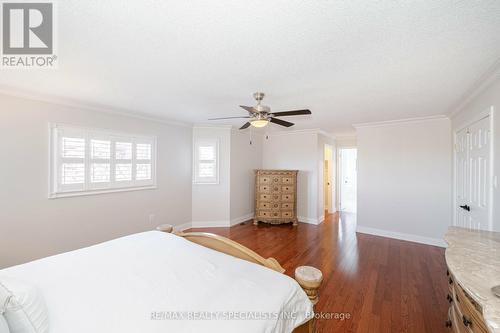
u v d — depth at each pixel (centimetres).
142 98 287
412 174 399
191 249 178
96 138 328
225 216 490
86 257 163
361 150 451
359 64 189
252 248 366
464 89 246
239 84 236
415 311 209
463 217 304
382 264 307
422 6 121
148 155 396
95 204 329
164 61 186
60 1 118
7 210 256
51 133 286
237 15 129
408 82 227
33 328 92
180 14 128
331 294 236
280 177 505
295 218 504
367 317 201
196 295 118
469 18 130
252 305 111
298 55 175
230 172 490
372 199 439
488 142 226
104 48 167
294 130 538
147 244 188
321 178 552
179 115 382
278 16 129
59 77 220
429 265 303
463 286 101
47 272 141
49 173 284
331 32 145
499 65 187
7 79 225
